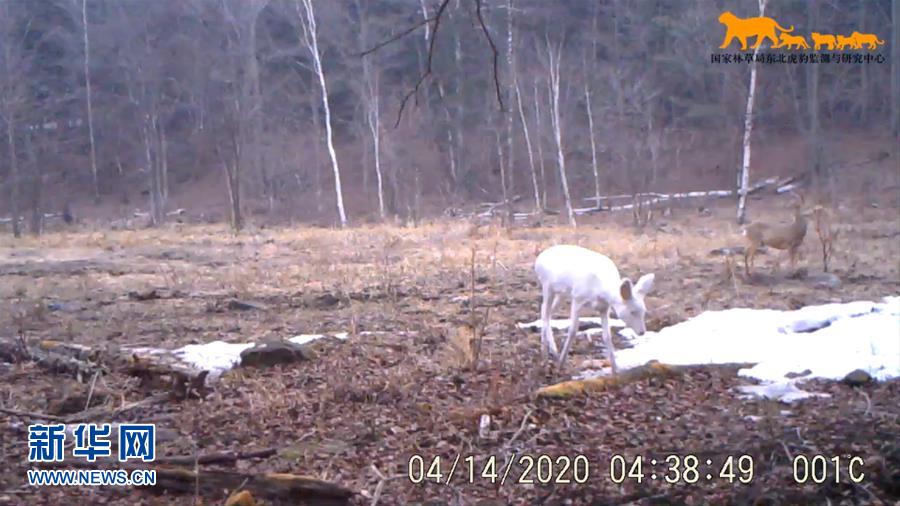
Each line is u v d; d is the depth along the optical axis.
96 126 54.38
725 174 41.47
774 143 43.56
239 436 7.96
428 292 16.08
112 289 17.77
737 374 9.79
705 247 22.73
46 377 10.16
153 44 49.47
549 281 10.09
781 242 17.23
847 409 8.36
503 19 17.72
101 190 51.00
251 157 46.50
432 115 43.03
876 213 30.97
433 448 7.60
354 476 7.02
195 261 23.08
